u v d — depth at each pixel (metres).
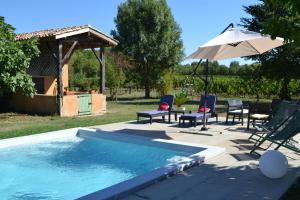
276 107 10.48
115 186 5.40
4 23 14.71
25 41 15.15
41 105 16.69
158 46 31.73
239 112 12.73
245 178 6.07
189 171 6.56
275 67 24.36
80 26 16.38
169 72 32.59
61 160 8.91
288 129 7.62
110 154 9.47
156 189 5.54
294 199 4.98
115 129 12.05
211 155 7.64
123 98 30.78
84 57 36.84
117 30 33.19
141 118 15.09
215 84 31.75
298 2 4.71
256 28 26.45
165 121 14.06
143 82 32.09
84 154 9.47
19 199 6.38
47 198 6.43
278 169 5.85
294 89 26.89
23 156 9.21
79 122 13.86
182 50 33.47
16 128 12.23
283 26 5.09
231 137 10.16
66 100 16.19
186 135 10.62
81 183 7.22
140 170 8.06
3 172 7.91
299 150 7.13
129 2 33.03
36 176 7.65
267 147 8.62
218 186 5.66
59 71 15.96
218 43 9.20
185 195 5.25
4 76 14.12
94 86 31.53
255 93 29.66
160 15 32.00
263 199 5.03
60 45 15.86
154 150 9.67
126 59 31.72
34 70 18.30
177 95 17.52
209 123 13.28
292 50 22.66
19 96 17.53
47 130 11.84
